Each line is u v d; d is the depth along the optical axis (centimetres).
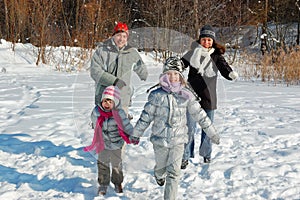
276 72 1312
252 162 472
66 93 967
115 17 2139
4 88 1051
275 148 528
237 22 2161
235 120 680
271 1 2594
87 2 2012
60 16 2028
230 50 2045
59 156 491
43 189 404
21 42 2055
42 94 948
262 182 415
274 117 709
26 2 1886
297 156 492
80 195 385
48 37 1881
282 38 2597
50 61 1725
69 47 1823
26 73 1451
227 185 410
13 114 728
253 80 1348
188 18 1823
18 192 392
